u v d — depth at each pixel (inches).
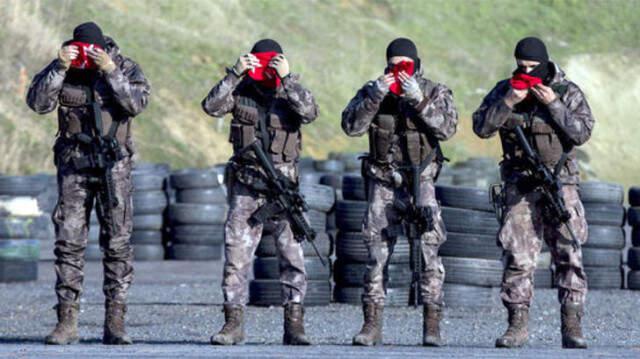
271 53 1244.5
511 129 1232.8
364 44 6461.6
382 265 1259.2
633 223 2476.6
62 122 1230.9
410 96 1216.8
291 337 1267.2
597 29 7386.8
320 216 2027.6
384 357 1071.6
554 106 1206.9
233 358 1061.8
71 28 5226.4
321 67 6117.1
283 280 1274.6
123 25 5487.2
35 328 1745.8
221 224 3171.8
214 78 5388.8
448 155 5959.6
